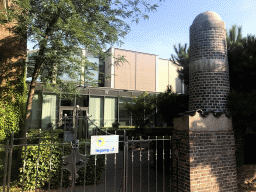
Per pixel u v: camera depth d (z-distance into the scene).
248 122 4.66
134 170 6.79
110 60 19.61
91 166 5.31
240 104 4.42
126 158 3.99
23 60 7.39
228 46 6.25
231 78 5.66
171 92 9.84
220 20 5.23
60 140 5.59
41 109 12.22
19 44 7.68
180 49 8.66
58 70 7.10
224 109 4.83
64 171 5.02
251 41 5.51
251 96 4.42
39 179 4.80
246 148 5.46
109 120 14.27
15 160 6.62
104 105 14.19
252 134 5.50
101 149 3.92
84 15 6.70
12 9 5.57
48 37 5.95
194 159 4.16
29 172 4.74
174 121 4.84
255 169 5.48
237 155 5.19
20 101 7.68
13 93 7.57
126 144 4.03
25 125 6.63
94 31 6.48
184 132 4.34
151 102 10.77
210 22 5.12
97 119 13.91
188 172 4.14
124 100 14.91
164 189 4.89
